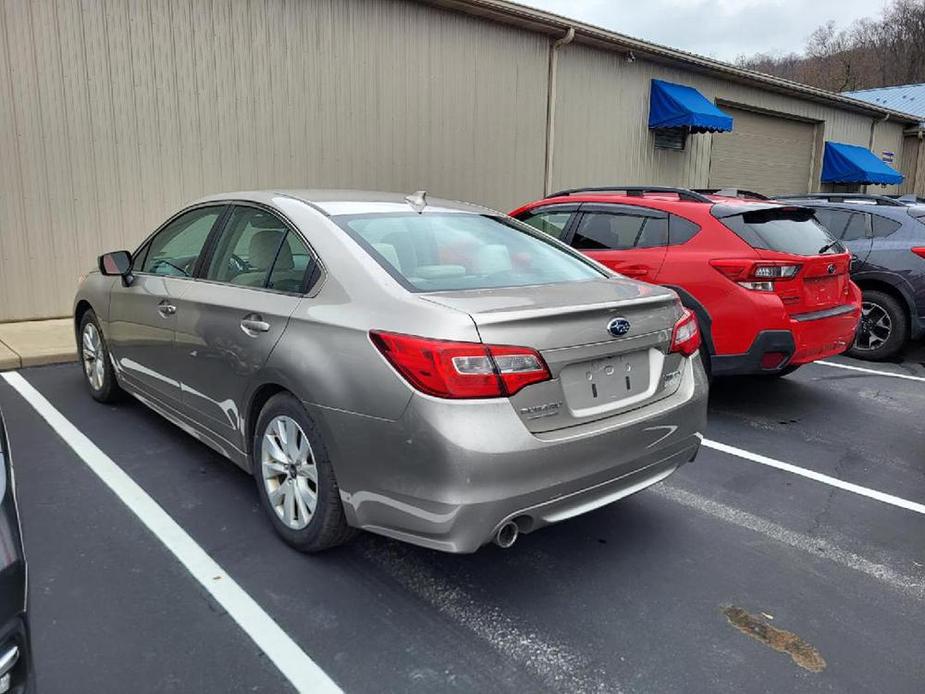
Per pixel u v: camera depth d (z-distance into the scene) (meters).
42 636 2.49
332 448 2.75
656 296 3.12
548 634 2.63
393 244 3.13
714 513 3.72
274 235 3.38
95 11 7.44
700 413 3.22
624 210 5.68
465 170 10.89
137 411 4.91
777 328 4.81
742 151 16.80
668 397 3.11
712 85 15.27
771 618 2.78
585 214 5.92
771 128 17.58
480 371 2.44
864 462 4.53
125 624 2.58
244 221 3.64
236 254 3.58
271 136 8.80
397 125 9.95
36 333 7.00
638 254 5.37
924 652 2.59
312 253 3.11
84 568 2.95
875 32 54.69
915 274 7.21
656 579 3.04
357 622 2.65
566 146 12.46
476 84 10.80
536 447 2.51
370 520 2.69
